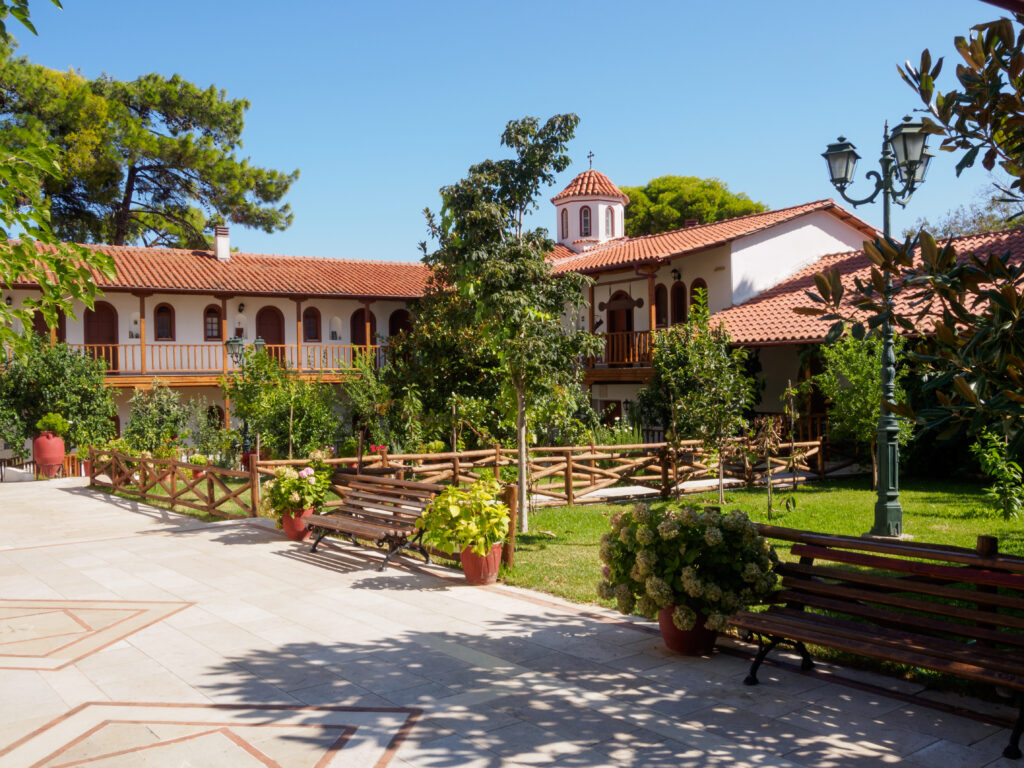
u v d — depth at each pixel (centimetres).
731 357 1459
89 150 3012
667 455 1505
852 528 1158
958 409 441
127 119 3150
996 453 1197
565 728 486
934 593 522
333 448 2188
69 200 3272
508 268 1070
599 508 1382
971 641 621
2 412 2142
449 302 1898
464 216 1075
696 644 620
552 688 553
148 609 765
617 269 2400
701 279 2411
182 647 650
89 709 521
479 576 852
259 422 1950
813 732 477
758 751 452
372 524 966
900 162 1098
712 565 615
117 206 3384
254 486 1302
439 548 929
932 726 484
